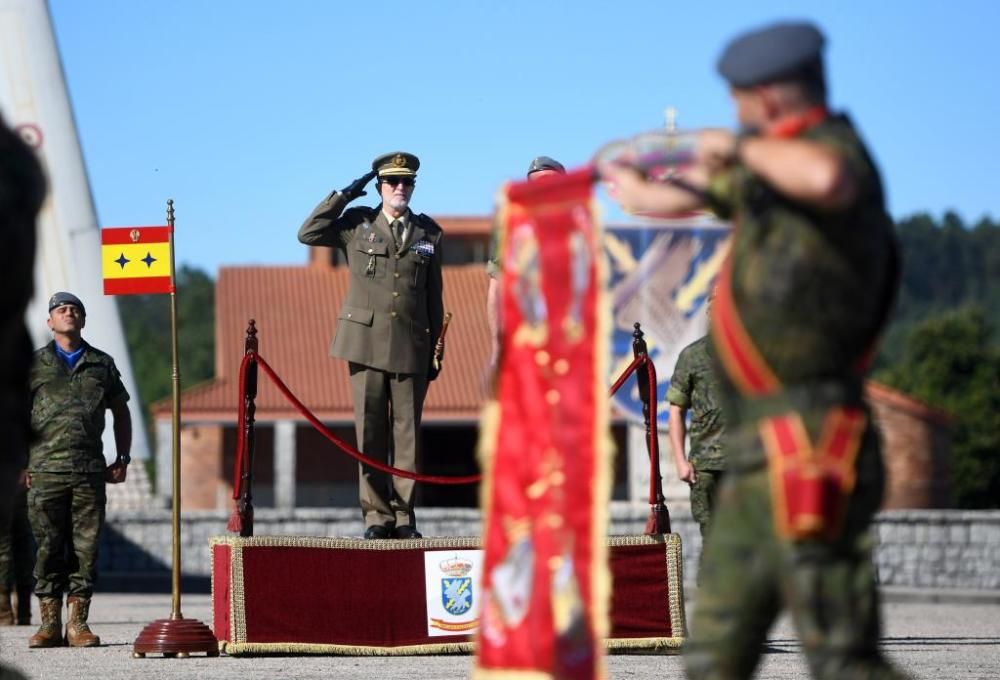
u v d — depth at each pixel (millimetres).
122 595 46656
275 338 106250
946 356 139500
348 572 22297
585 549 10688
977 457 129625
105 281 23047
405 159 23594
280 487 96188
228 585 22078
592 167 10719
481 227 120125
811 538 9250
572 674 10664
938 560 58000
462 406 96688
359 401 23297
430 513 54719
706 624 9836
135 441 50969
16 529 30547
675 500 64875
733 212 9797
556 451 10906
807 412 9398
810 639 9391
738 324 9625
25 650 23609
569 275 10883
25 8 50438
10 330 10188
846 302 9375
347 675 19297
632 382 61250
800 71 9516
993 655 23734
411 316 23469
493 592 11133
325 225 23312
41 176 10273
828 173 8930
